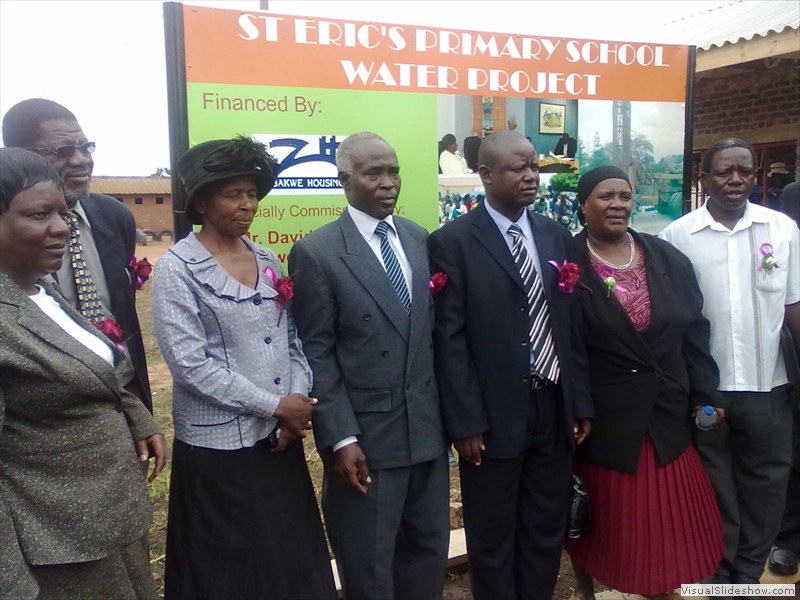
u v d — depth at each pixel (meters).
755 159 2.87
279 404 2.16
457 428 2.48
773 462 2.93
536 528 2.70
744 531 3.00
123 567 1.97
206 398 2.12
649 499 2.70
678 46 3.84
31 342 1.74
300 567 2.28
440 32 3.29
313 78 3.06
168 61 2.82
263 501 2.21
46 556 1.74
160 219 26.53
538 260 2.64
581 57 3.62
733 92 7.02
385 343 2.37
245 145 2.16
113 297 2.48
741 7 7.50
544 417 2.60
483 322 2.54
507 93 3.47
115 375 1.92
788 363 2.92
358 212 2.45
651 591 2.68
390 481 2.39
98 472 1.85
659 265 2.76
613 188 2.69
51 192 1.81
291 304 2.39
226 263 2.22
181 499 2.23
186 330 2.09
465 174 3.43
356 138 2.43
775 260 2.83
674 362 2.70
